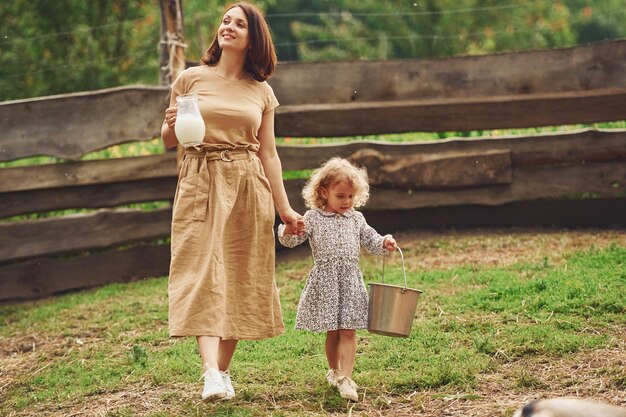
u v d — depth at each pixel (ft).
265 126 18.10
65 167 29.32
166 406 17.70
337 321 17.62
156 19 46.24
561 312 21.67
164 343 22.62
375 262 27.84
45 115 29.19
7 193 29.48
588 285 22.99
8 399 19.62
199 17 46.93
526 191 30.37
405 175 30.09
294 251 30.30
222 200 16.97
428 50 69.51
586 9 69.10
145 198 29.86
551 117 30.25
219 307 16.53
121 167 29.35
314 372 19.02
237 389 18.22
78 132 29.30
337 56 73.72
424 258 27.76
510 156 30.12
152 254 30.01
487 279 24.76
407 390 17.71
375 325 17.13
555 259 26.27
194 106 16.60
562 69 30.30
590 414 13.29
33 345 23.81
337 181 17.80
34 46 44.80
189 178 17.12
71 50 45.37
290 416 16.34
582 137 30.22
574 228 30.25
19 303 29.22
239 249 17.33
